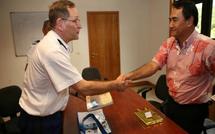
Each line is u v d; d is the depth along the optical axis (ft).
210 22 10.88
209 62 4.71
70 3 4.37
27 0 14.35
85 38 16.07
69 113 5.83
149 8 17.28
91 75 10.23
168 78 5.62
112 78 17.42
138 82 17.34
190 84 5.05
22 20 14.43
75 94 6.97
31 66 4.44
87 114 5.44
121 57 17.43
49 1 14.80
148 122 4.98
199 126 5.39
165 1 14.98
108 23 16.52
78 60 16.21
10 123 7.55
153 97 14.21
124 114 5.62
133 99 6.89
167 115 5.80
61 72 4.20
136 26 17.30
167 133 4.50
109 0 16.21
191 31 4.88
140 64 18.10
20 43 14.65
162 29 15.66
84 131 4.61
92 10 15.92
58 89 4.21
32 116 4.68
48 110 4.62
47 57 4.12
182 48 5.08
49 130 4.78
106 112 5.80
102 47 16.69
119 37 17.04
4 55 14.52
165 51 5.64
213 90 6.74
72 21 4.32
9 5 14.05
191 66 4.93
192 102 5.16
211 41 4.73
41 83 4.39
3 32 14.23
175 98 5.41
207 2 10.86
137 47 17.70
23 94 4.88
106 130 4.59
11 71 14.84
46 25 6.78
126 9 16.78
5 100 7.88
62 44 4.36
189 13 4.67
